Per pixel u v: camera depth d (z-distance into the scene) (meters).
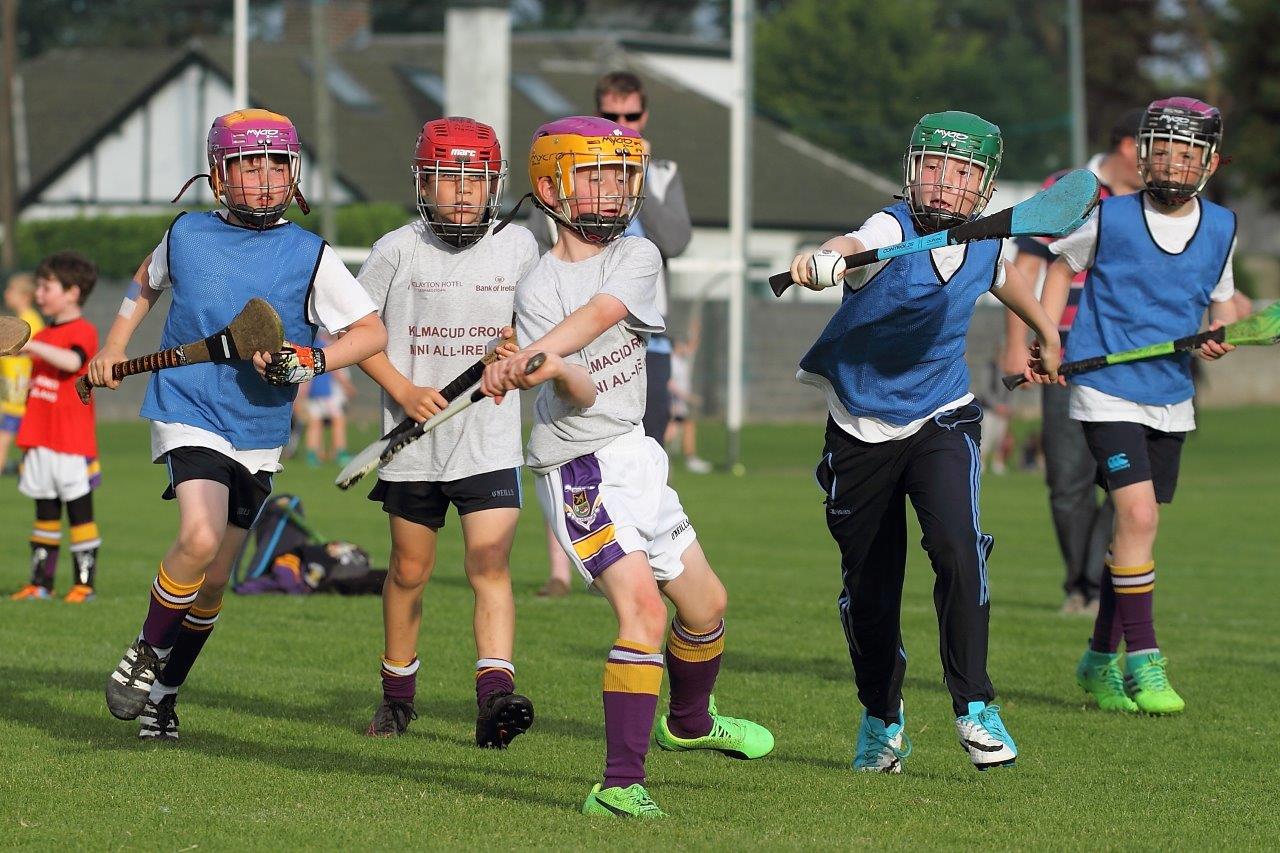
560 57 76.56
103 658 18.94
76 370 23.81
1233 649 21.16
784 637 21.34
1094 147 132.62
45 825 11.73
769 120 90.44
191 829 11.67
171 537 33.16
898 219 13.16
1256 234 166.62
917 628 22.47
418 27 76.56
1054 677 18.94
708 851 11.15
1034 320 14.12
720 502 43.69
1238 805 12.91
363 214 65.25
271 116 13.91
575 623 22.08
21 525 35.41
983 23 85.88
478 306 14.90
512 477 15.00
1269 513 42.31
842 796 13.05
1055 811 12.62
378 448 12.27
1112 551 17.19
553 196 12.59
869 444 13.57
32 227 77.75
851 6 88.31
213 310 13.92
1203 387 91.81
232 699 16.77
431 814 12.18
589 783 13.36
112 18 128.50
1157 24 131.12
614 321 12.19
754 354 80.69
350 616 22.89
